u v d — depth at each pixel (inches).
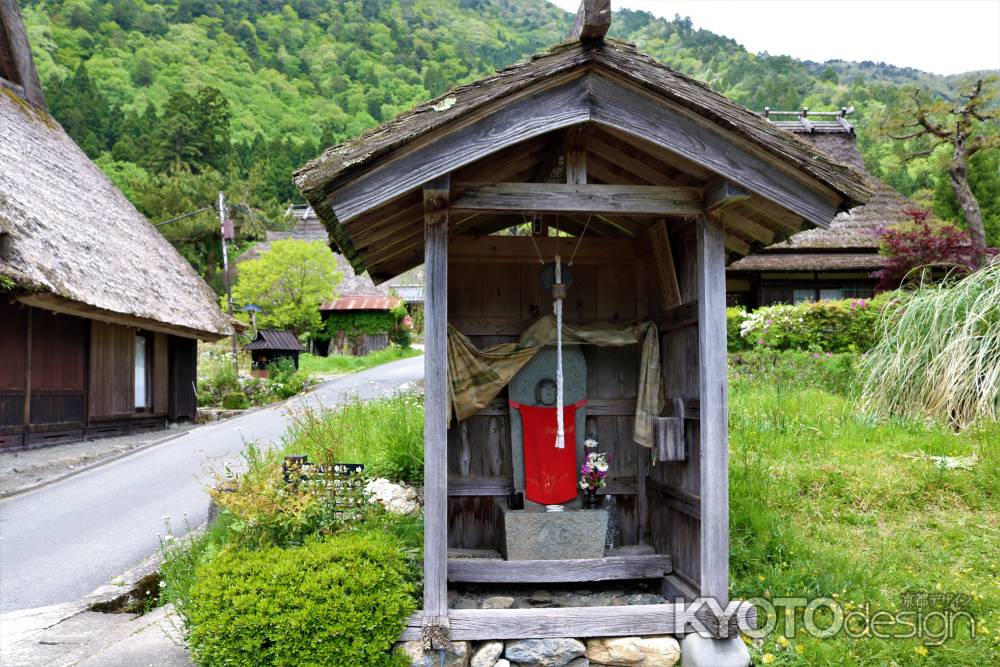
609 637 142.3
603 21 129.6
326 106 2657.5
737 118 136.8
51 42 2175.2
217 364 830.5
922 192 856.3
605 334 186.4
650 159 163.0
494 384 182.4
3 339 408.2
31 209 403.9
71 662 153.4
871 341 387.2
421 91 3053.6
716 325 145.6
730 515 187.3
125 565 229.0
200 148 1643.7
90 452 429.7
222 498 160.6
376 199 131.5
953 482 203.0
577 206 143.9
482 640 138.9
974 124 536.1
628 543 193.8
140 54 2406.5
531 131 134.6
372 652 130.0
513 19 5206.7
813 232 645.3
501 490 187.6
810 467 219.5
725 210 148.6
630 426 195.6
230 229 937.5
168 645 156.8
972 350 245.9
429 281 140.0
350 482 176.2
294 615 128.9
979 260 486.0
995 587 158.4
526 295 194.7
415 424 256.7
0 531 269.7
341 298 1269.7
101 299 412.8
